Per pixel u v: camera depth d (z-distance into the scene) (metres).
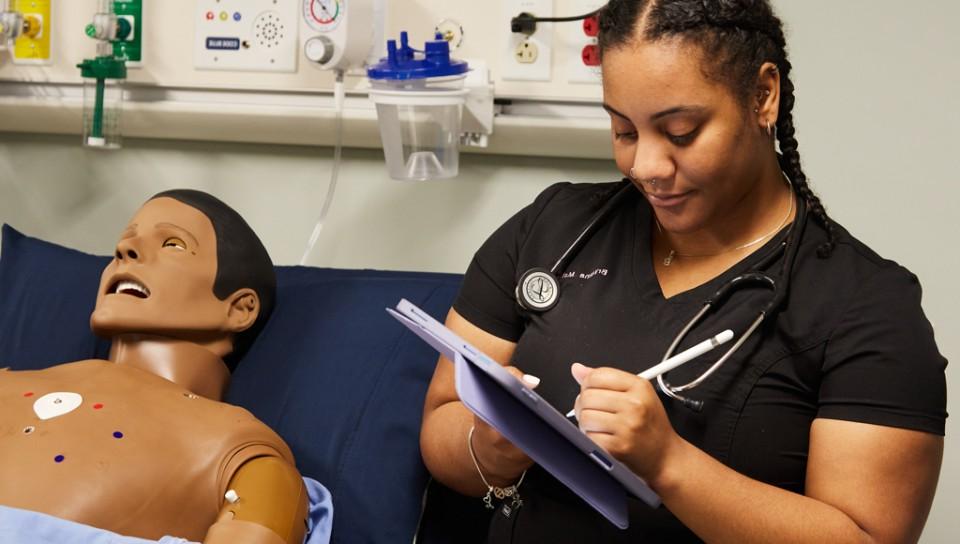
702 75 1.07
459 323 1.44
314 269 1.95
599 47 1.16
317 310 1.84
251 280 1.79
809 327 1.17
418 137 1.81
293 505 1.45
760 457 1.19
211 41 2.05
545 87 1.96
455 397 1.44
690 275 1.26
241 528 1.37
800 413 1.19
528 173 2.06
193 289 1.72
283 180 2.15
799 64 1.88
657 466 1.09
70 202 2.23
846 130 1.88
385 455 1.65
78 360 1.86
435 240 2.10
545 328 1.31
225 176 2.17
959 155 1.85
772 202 1.24
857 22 1.86
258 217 2.17
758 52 1.11
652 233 1.32
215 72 2.06
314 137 2.06
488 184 2.07
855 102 1.87
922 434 1.13
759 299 1.20
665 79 1.07
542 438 1.07
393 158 1.83
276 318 1.86
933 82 1.85
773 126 1.18
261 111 2.03
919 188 1.87
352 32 1.85
